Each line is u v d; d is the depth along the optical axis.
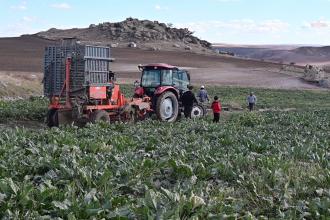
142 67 25.47
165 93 24.69
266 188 10.56
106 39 183.75
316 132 21.36
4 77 36.88
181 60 106.75
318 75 77.12
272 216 9.15
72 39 20.89
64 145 13.83
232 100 45.00
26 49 109.88
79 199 8.56
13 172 10.54
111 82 21.94
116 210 7.94
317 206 9.00
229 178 11.52
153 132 18.77
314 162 14.04
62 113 20.86
